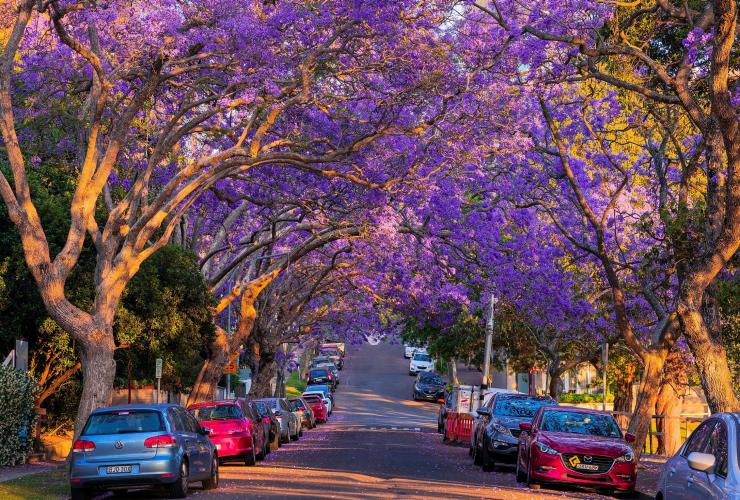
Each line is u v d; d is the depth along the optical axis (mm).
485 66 24281
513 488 19172
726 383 17047
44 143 27484
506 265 33406
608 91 26906
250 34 22328
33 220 20500
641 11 20578
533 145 27938
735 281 22859
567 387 61469
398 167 27391
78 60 25266
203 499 16656
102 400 21266
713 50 16266
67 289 26281
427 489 18172
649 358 24688
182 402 44188
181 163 30594
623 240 30312
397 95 24281
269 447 29438
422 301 36594
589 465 18656
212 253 32406
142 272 27641
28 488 17875
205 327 30922
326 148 26828
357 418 60250
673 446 37500
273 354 45844
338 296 48594
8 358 24172
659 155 25016
